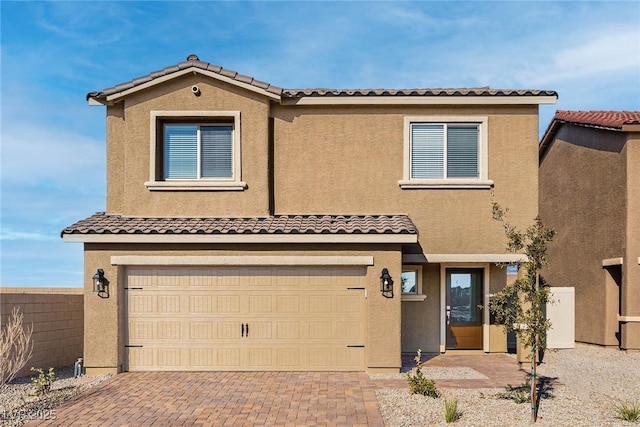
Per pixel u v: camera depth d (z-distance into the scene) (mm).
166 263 14172
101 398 11617
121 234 13945
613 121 18281
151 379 13375
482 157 15875
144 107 15484
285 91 15922
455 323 17234
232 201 15477
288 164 15992
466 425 9672
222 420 10070
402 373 13898
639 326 17109
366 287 14148
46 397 11727
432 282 17188
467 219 15758
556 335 17797
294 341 14281
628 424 9695
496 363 15391
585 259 19531
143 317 14328
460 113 15953
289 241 13977
